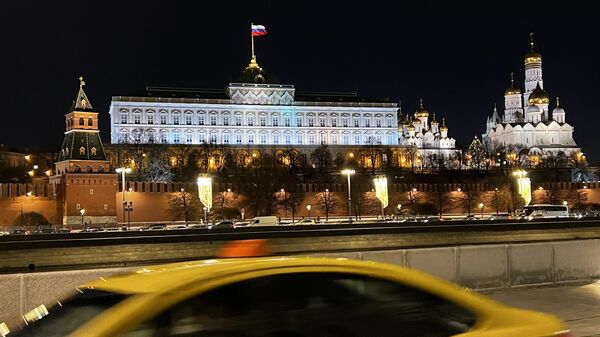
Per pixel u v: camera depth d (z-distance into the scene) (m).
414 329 7.21
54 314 6.81
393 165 198.38
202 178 108.12
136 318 6.13
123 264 44.94
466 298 7.76
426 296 7.56
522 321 7.74
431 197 142.62
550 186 147.12
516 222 66.69
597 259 27.08
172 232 62.34
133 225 121.75
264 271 6.95
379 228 55.91
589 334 16.14
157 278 6.82
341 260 7.52
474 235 58.62
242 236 51.22
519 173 128.00
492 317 7.63
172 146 188.62
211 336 6.33
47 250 45.44
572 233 62.34
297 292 6.97
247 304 6.67
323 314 6.94
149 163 165.75
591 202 148.75
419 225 62.56
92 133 132.25
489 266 24.44
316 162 197.88
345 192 136.75
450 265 23.58
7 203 120.12
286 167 172.75
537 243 25.77
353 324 7.00
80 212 122.50
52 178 133.50
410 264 22.78
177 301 6.36
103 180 124.62
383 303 7.29
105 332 5.98
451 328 7.34
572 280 26.28
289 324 6.74
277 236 52.25
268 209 130.50
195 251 49.03
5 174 184.00
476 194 144.50
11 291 16.62
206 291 6.55
